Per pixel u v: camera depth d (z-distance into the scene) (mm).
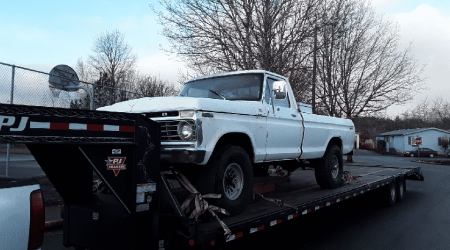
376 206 8961
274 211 4480
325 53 19500
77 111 2760
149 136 3309
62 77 8820
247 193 4457
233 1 14180
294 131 5598
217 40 14328
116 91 11555
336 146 6957
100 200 4113
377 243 5824
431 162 32688
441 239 6090
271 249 5395
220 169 4035
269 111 5062
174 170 4168
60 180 3799
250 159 4855
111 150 3041
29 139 2500
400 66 21453
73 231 3926
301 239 6004
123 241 3311
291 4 14188
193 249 3414
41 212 2504
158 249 3373
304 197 5684
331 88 20875
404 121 76125
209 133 3951
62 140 2668
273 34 14070
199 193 3791
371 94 21625
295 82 15023
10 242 2268
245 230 3854
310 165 6719
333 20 15727
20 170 9500
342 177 7113
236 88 5355
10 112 2420
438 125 75562
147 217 3320
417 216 7977
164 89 30625
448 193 11844
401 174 9922
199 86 5723
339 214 8164
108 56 34281
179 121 3916
